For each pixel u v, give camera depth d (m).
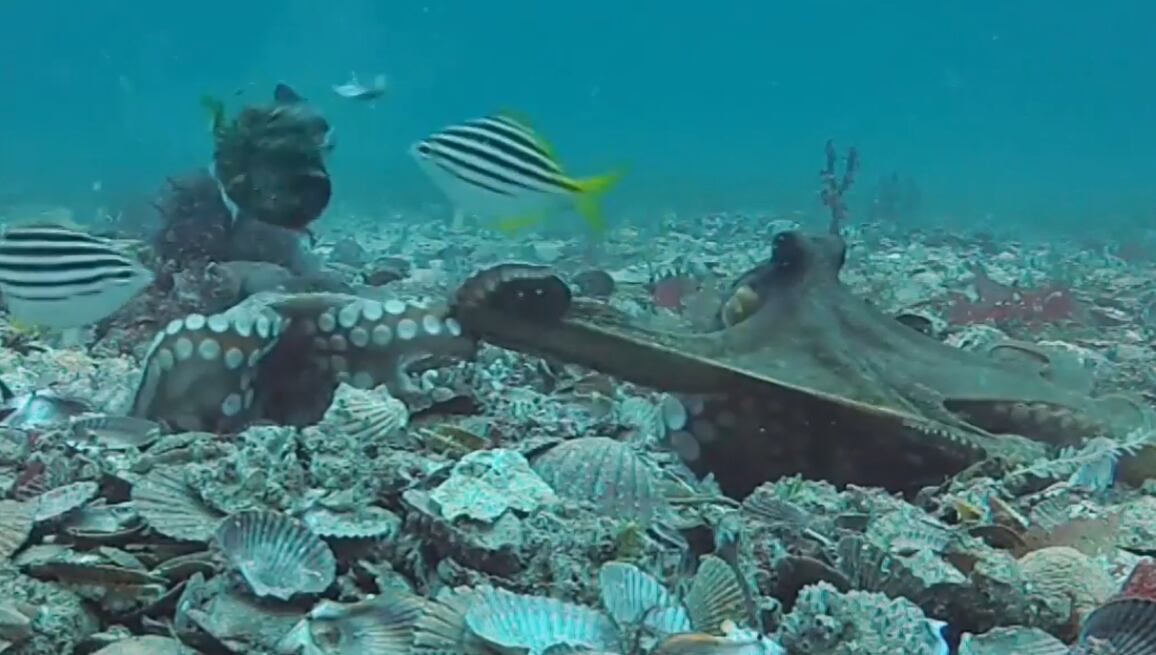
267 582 0.65
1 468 0.91
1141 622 0.62
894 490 0.93
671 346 0.92
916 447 0.91
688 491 0.86
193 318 1.00
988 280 2.61
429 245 3.50
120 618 0.66
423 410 1.06
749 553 0.71
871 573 0.70
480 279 0.93
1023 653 0.65
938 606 0.69
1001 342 1.34
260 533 0.68
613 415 1.12
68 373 1.39
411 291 2.15
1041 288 2.56
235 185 1.80
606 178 1.11
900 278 2.86
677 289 2.29
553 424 1.03
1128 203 8.09
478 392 1.14
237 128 1.81
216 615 0.62
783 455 0.93
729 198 6.89
